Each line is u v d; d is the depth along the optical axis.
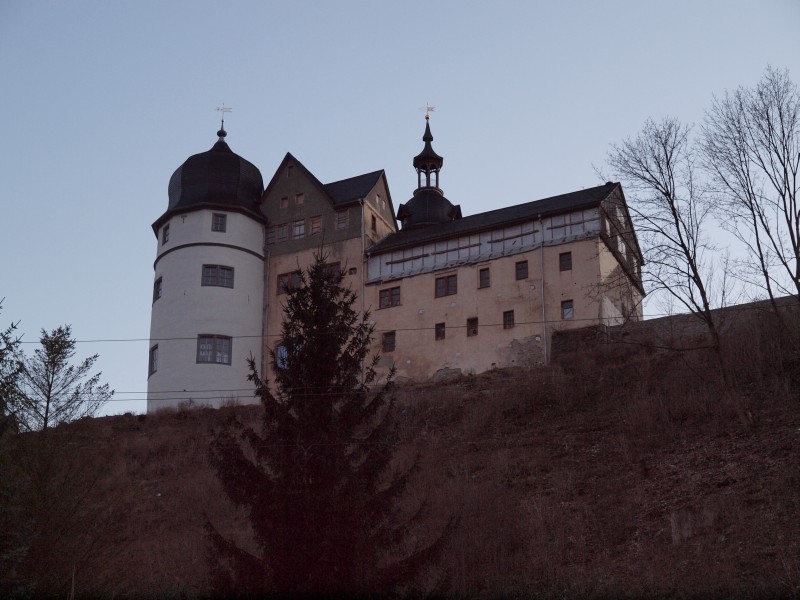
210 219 54.62
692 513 25.34
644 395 35.19
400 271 52.38
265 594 21.80
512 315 47.81
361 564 22.23
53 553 23.55
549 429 35.06
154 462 39.22
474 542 25.75
